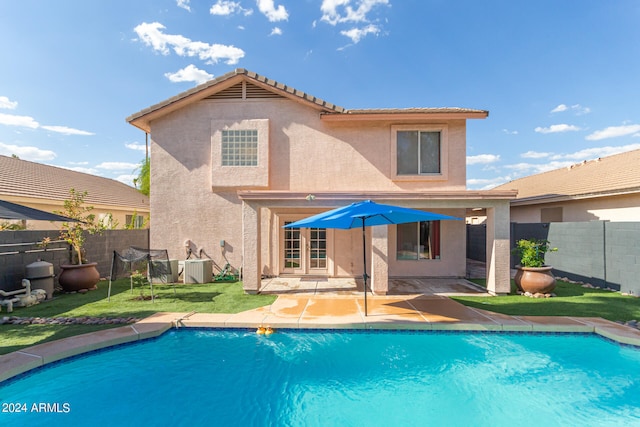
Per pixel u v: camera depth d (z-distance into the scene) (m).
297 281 13.88
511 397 5.60
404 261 14.61
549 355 6.99
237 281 14.13
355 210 8.48
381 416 5.13
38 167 22.56
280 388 5.90
